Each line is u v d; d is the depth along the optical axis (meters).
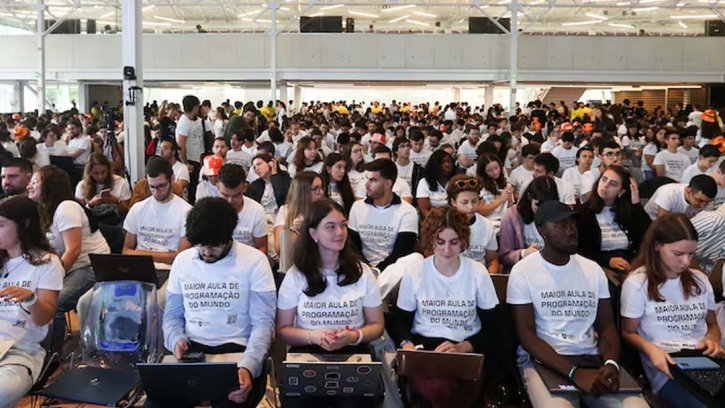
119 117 13.63
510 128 13.38
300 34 21.88
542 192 4.17
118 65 22.17
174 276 3.15
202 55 22.14
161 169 4.30
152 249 4.41
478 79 22.06
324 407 2.90
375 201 4.62
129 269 3.54
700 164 6.35
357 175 6.68
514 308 3.21
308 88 27.31
